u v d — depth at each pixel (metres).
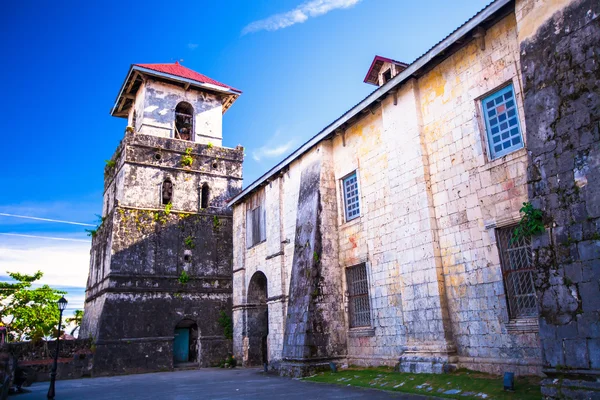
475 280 11.30
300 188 19.11
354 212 16.78
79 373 21.58
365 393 10.64
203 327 24.92
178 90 28.67
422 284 12.54
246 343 23.19
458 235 11.91
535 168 8.98
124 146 25.70
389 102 14.82
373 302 14.95
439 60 13.13
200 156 27.83
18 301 37.38
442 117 12.87
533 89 9.37
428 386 10.29
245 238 25.05
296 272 17.19
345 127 17.30
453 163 12.34
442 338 11.71
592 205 7.87
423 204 12.86
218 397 11.29
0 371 13.62
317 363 15.20
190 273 25.61
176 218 26.05
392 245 14.42
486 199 11.27
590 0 8.60
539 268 8.53
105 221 26.92
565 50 8.88
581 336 7.60
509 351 10.32
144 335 23.23
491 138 11.53
